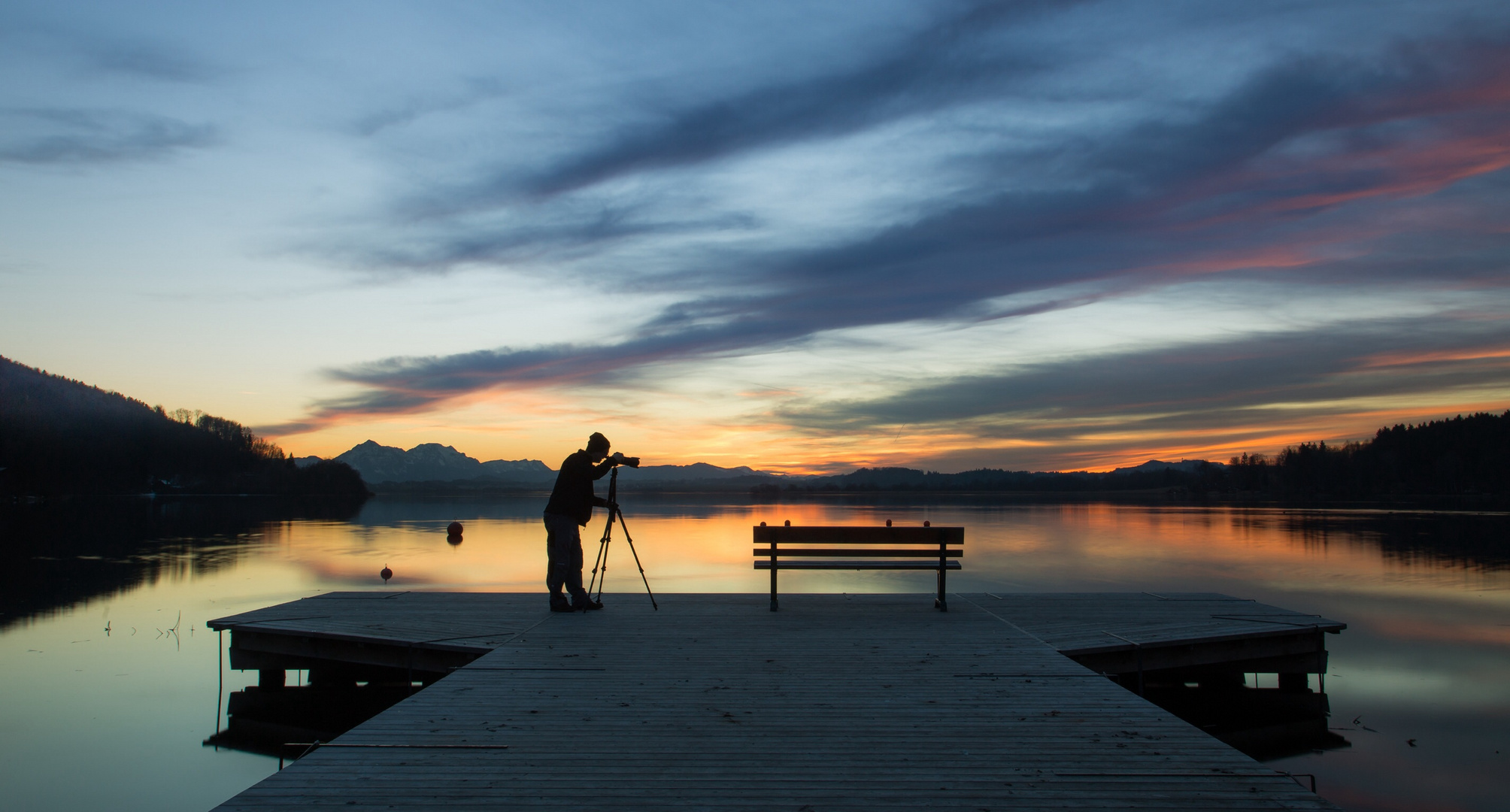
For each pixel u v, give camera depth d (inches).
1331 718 369.1
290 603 402.9
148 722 359.9
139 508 2940.5
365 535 1519.4
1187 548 1280.8
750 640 306.2
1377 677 441.1
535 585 780.0
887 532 373.7
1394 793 286.4
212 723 357.7
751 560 1085.1
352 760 177.0
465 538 1439.5
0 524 1803.6
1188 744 190.2
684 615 360.2
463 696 228.2
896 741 192.7
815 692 234.8
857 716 212.1
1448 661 478.6
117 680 425.1
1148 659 321.7
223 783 292.7
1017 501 4719.5
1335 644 529.7
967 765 176.4
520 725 202.7
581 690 235.1
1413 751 327.0
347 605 395.5
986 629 329.1
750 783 165.9
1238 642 340.8
